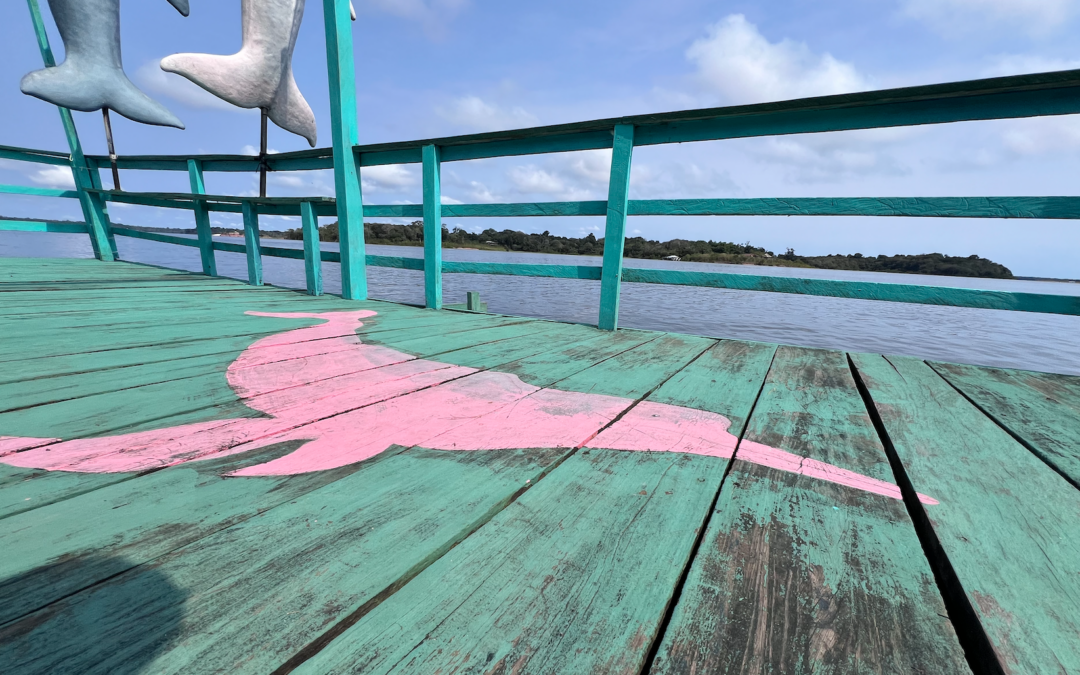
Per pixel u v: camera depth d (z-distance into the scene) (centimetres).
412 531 96
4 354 212
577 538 96
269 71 528
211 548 88
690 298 1980
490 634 71
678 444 146
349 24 423
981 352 1065
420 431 148
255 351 239
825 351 297
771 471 130
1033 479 127
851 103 265
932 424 169
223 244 586
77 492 106
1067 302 241
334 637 70
